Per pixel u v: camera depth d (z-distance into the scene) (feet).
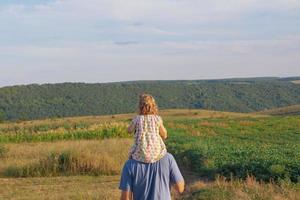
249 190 44.37
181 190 19.35
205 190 44.88
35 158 84.43
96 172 73.00
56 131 149.07
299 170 52.37
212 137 131.95
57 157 75.61
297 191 44.39
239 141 117.60
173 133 141.18
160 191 18.83
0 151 90.48
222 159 65.57
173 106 474.49
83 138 145.79
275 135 137.08
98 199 47.34
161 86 501.15
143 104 19.51
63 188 60.03
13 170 74.13
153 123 19.25
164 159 19.11
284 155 65.31
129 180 18.99
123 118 282.77
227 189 44.86
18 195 55.26
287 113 380.99
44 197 52.08
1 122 278.05
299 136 133.59
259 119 196.85
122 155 81.92
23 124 220.23
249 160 59.82
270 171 52.70
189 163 72.33
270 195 42.34
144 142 19.01
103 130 146.82
